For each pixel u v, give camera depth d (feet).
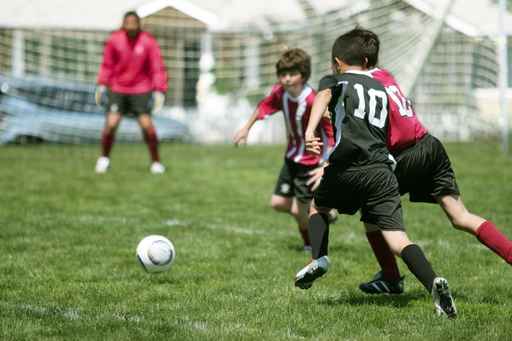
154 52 96.99
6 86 147.23
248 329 35.24
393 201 36.99
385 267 42.34
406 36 139.13
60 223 64.75
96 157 120.57
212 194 83.15
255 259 52.42
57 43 155.33
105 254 53.31
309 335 34.81
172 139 158.20
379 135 37.65
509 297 41.88
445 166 39.42
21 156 120.37
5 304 39.88
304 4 155.63
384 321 36.60
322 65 149.79
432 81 151.94
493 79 146.00
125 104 98.89
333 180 37.65
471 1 147.54
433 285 35.14
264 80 161.38
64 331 34.73
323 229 38.55
